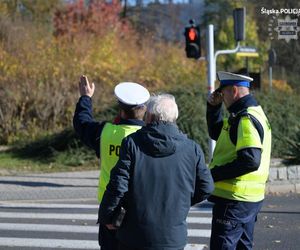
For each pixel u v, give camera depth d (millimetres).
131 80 53969
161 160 9125
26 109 45781
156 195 9047
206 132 37562
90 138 11344
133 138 9250
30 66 48781
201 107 38438
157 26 102938
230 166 10914
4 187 29047
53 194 27484
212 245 11422
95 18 68812
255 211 11500
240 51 31547
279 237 18625
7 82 46250
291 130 39906
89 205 25422
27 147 41188
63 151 38594
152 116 9273
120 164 9109
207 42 30375
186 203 9258
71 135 38938
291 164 33812
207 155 36250
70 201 26844
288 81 84500
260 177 11336
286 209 23594
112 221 9117
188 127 37375
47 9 79875
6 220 21812
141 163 9094
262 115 11344
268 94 42062
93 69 51406
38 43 54969
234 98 11422
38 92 45812
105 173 11000
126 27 73000
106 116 40094
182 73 57656
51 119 46031
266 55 87188
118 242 9703
